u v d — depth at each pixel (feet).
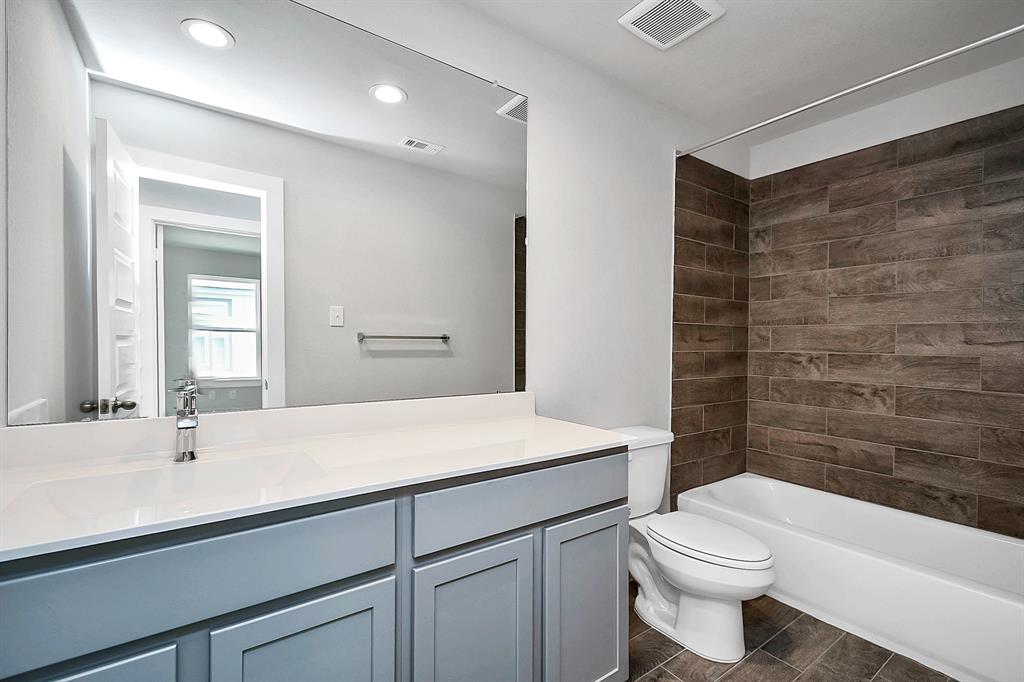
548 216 6.76
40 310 3.70
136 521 2.60
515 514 4.12
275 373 4.79
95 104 3.93
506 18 6.13
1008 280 6.75
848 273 8.46
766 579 5.37
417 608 3.57
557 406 6.88
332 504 3.24
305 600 3.14
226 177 4.54
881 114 8.07
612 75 7.39
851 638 6.12
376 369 5.41
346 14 5.15
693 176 8.82
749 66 7.13
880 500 8.04
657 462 7.25
